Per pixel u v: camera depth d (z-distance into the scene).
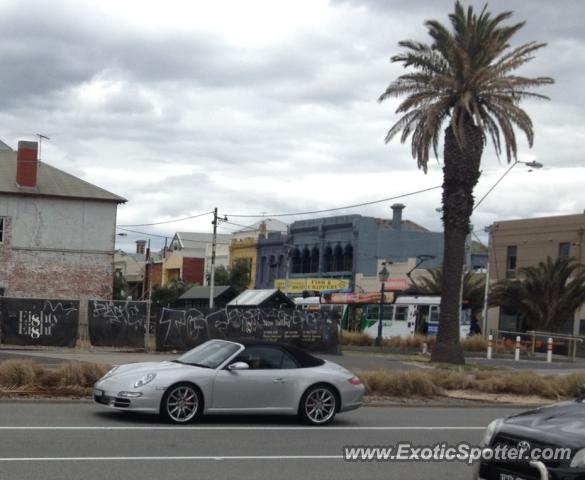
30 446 10.65
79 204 45.75
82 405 15.25
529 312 47.53
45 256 44.94
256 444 11.68
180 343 29.06
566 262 46.72
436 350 31.28
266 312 30.97
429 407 18.50
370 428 14.05
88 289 45.50
